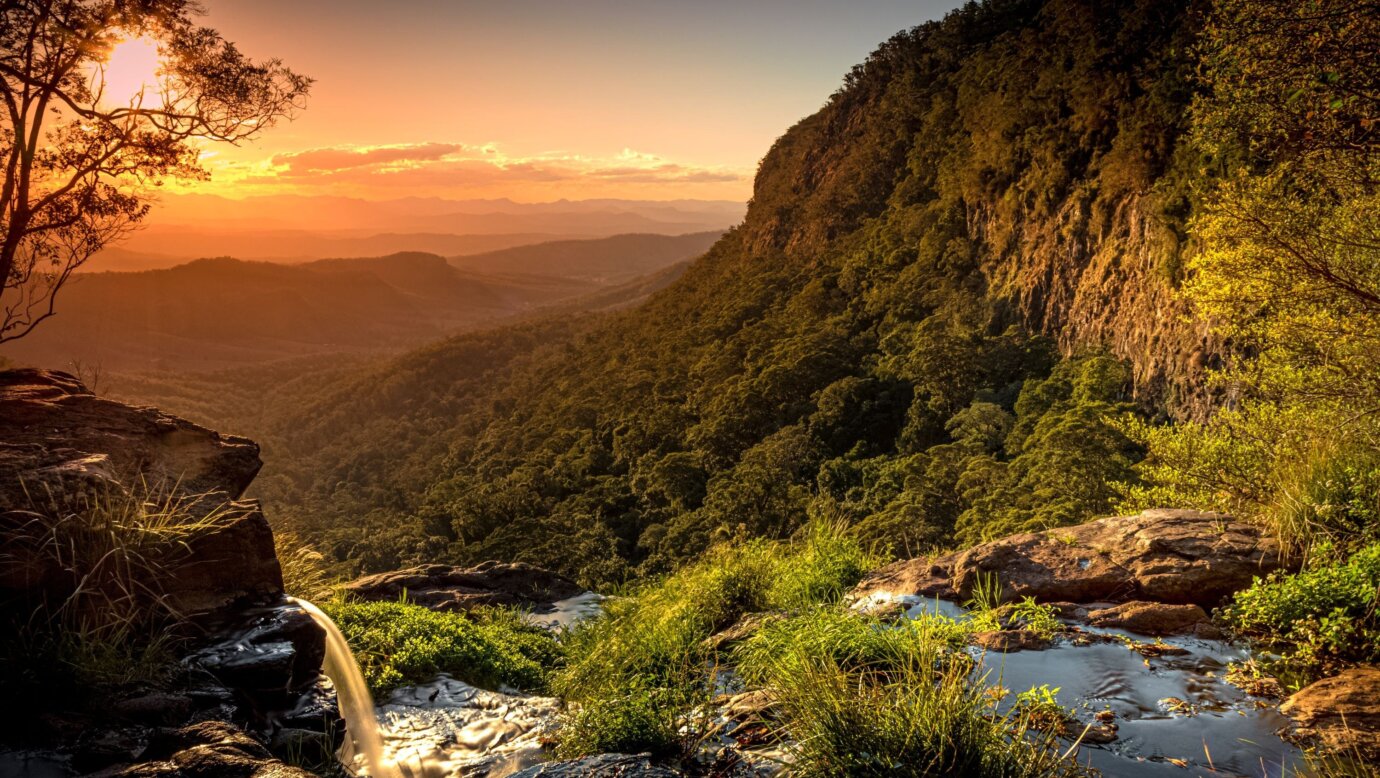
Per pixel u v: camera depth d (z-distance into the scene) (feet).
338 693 17.62
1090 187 188.24
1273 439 23.48
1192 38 156.15
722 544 26.45
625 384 353.10
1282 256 21.58
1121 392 154.20
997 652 15.62
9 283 23.35
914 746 10.84
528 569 43.29
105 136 24.84
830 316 283.79
